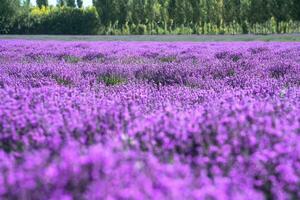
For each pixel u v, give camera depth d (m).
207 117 5.98
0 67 16.59
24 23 142.00
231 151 5.11
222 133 5.36
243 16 113.81
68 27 138.00
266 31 103.75
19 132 6.04
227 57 22.94
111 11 136.12
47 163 4.38
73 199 3.94
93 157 4.12
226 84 12.87
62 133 5.81
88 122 6.05
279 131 5.25
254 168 4.84
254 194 3.80
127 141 5.28
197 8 124.38
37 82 12.45
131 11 135.38
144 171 4.19
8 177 3.85
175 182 3.58
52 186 3.93
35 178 3.93
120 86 12.18
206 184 3.96
